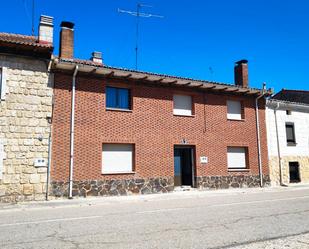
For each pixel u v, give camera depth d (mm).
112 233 7316
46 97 15008
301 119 24234
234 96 21094
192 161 19219
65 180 15070
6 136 13945
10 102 14180
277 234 7141
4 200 13617
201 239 6695
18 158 14086
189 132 19078
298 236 6945
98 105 16438
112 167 16656
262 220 8820
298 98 30844
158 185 17625
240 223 8398
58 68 15453
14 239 6848
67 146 15312
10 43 13836
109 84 16984
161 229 7703
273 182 21812
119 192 16406
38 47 14281
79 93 15992
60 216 9945
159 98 18375
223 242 6453
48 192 14547
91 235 7141
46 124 14859
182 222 8594
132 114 17375
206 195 16625
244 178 20625
